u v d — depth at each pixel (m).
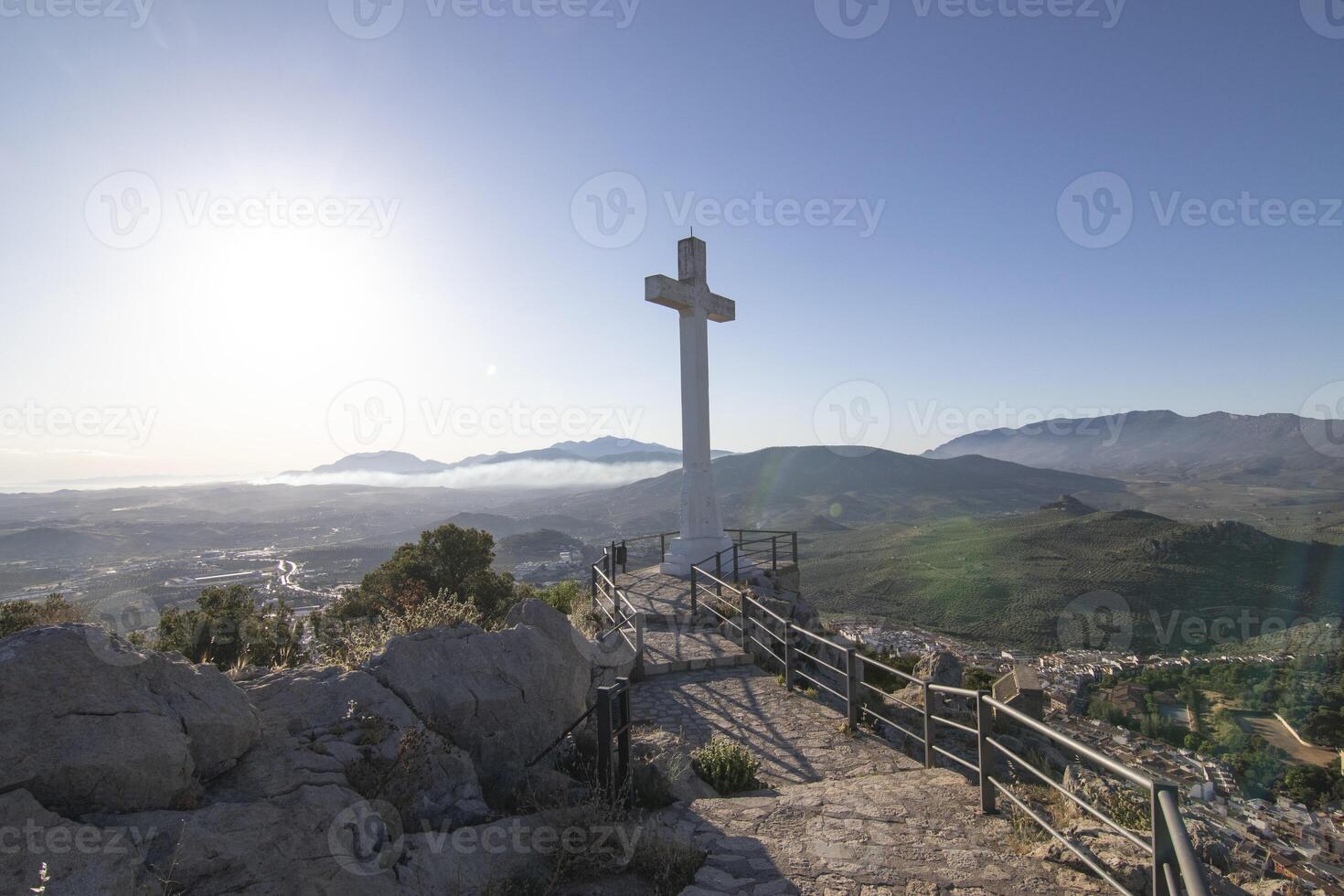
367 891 3.14
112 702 3.16
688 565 15.62
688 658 10.16
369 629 7.50
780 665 10.38
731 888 4.05
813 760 6.96
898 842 4.70
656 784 5.38
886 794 5.62
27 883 2.38
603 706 4.86
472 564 18.16
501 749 5.09
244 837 3.03
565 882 3.96
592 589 14.42
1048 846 4.60
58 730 2.94
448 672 5.14
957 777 6.12
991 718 5.27
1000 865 4.37
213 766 3.45
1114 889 4.05
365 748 4.08
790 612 13.49
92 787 2.90
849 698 7.73
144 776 3.02
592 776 5.24
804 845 4.64
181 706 3.42
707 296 16.14
